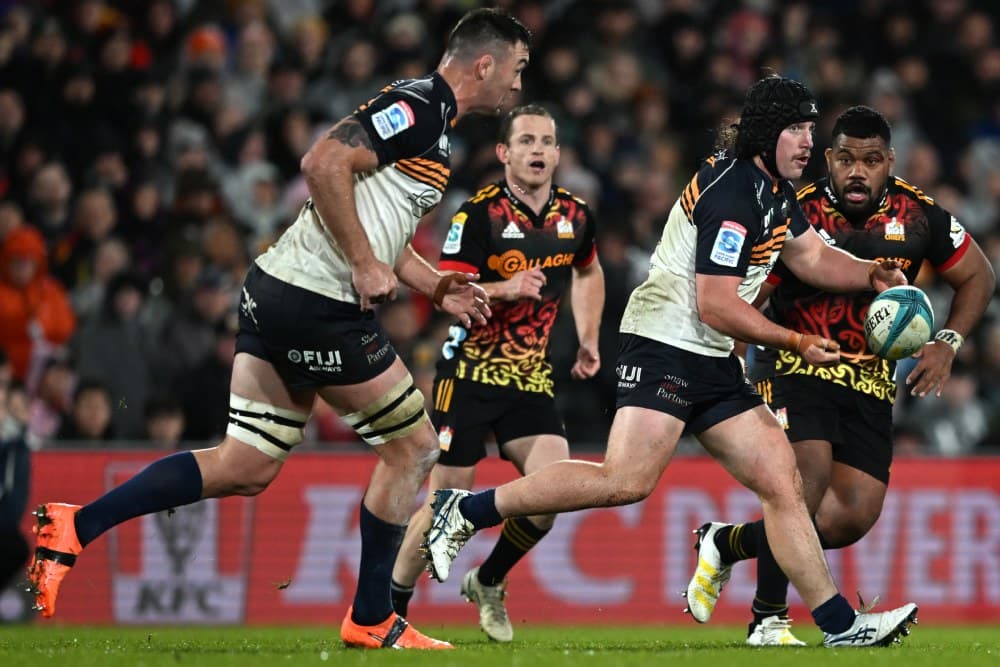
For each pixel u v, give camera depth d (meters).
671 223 20.03
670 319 19.72
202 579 33.56
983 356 44.25
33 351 40.03
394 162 18.81
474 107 19.59
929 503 35.62
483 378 25.81
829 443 22.44
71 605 32.94
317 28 50.75
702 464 35.19
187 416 37.91
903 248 22.89
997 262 48.59
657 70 54.75
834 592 19.61
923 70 56.34
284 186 47.25
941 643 23.08
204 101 47.34
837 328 22.66
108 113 46.66
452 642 23.88
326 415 38.91
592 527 34.62
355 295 18.88
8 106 45.03
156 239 44.25
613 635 27.89
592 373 27.12
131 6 51.03
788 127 19.23
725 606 34.69
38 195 43.59
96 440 36.50
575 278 27.33
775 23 57.31
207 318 39.44
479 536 34.28
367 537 19.67
